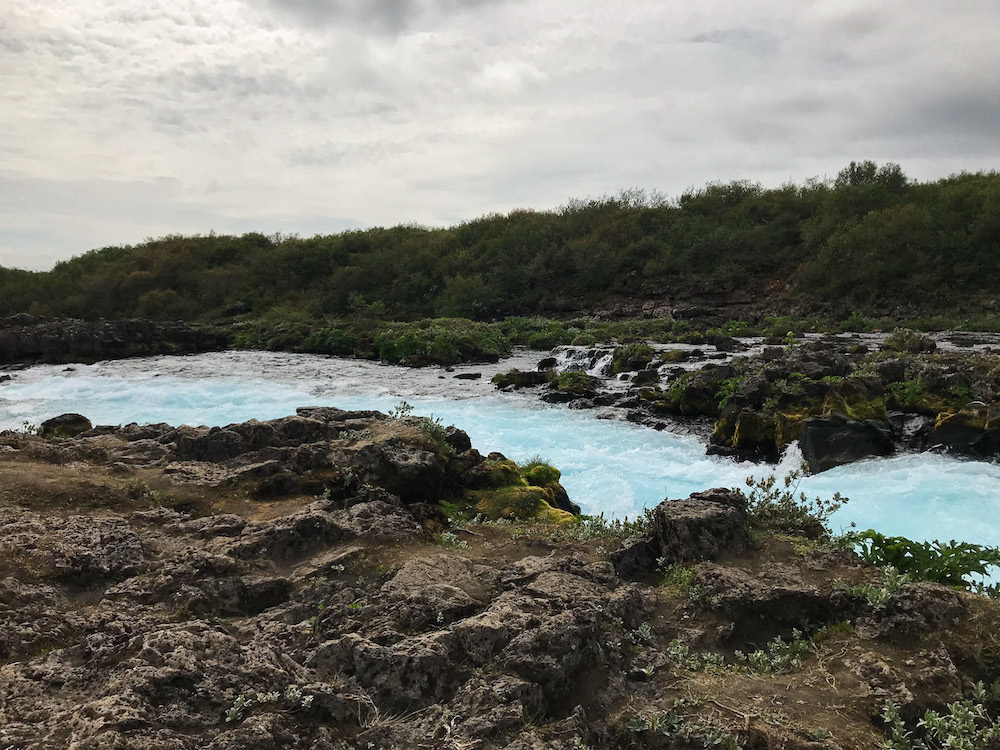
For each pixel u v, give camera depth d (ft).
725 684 13.56
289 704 12.41
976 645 14.24
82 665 13.92
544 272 165.99
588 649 14.03
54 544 18.98
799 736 11.79
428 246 192.13
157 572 18.17
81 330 105.19
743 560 18.06
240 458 27.55
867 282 134.41
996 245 127.44
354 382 80.18
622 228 176.65
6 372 92.53
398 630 15.11
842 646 14.55
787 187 181.98
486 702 12.44
